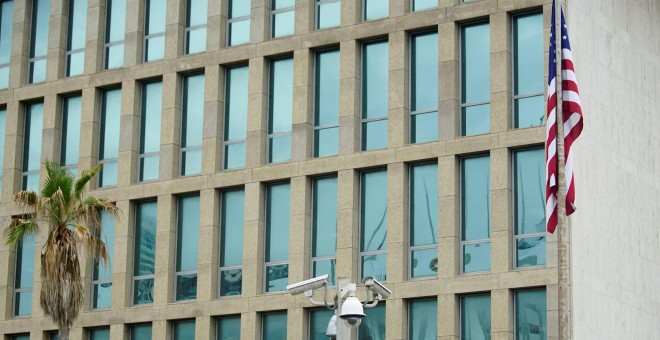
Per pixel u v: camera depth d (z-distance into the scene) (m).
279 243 51.25
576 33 48.38
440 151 48.19
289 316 49.94
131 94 54.97
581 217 46.88
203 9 54.97
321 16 52.34
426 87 49.72
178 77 54.28
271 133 52.34
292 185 50.78
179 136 53.97
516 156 47.53
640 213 52.44
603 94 50.22
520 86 48.03
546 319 45.69
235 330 51.38
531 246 46.66
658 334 52.94
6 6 59.44
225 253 52.22
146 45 55.78
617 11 52.59
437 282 47.44
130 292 53.56
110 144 55.78
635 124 53.03
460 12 48.88
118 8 56.97
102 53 56.59
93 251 48.19
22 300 56.59
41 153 56.66
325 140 51.22
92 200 48.06
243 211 52.16
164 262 52.62
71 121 57.00
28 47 58.69
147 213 54.12
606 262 48.66
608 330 48.16
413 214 48.94
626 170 51.56
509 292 46.16
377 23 50.38
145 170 54.66
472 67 49.00
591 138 48.62
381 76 50.66
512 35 48.44
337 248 49.50
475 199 47.94
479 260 47.44
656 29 56.72
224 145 53.16
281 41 52.16
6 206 56.91
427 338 47.81
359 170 50.09
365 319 49.25
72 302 46.69
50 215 47.34
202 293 51.69
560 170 36.78
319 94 51.72
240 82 53.47
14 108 57.78
